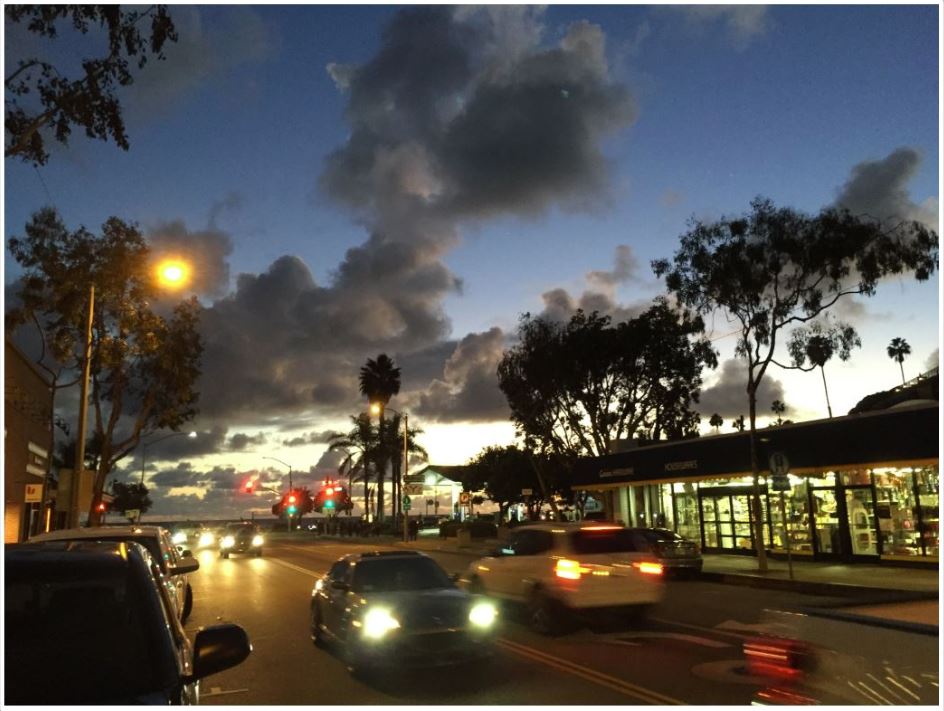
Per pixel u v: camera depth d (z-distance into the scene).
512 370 40.16
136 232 30.09
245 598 19.30
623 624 14.04
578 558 13.31
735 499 30.84
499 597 14.33
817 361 22.80
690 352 38.19
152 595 4.33
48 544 4.84
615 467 35.28
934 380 29.11
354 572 11.30
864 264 21.64
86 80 14.38
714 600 18.27
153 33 14.16
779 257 22.67
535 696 8.72
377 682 9.58
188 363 36.47
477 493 62.25
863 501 25.69
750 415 24.08
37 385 34.62
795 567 24.98
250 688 9.33
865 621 5.78
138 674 3.89
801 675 6.18
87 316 25.72
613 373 39.28
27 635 3.93
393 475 69.31
